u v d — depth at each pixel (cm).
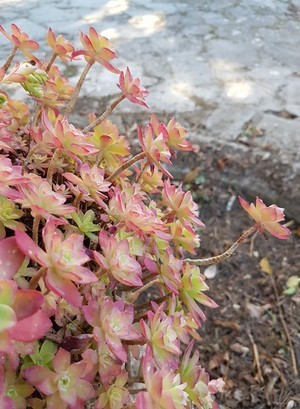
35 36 90
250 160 64
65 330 19
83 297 19
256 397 45
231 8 102
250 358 47
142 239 21
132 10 100
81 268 15
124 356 17
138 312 23
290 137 66
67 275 15
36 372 16
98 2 104
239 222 60
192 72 80
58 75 28
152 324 18
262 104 73
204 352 48
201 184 63
